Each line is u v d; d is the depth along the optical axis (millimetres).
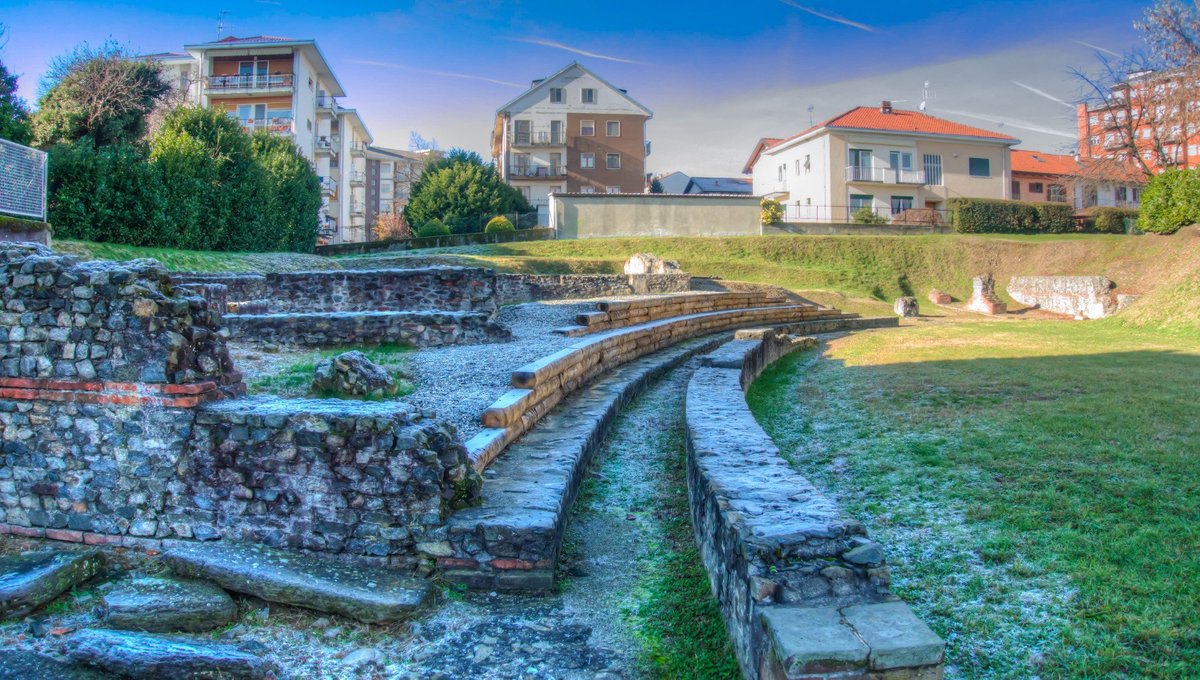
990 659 3225
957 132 51344
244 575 3992
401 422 4383
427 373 8258
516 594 4133
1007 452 5961
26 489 4750
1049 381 9078
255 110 45375
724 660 3312
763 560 3125
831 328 21359
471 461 4746
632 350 12078
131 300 4594
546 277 19812
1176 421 6617
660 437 7645
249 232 29203
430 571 4211
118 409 4625
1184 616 3377
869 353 13977
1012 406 7719
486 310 13812
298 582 3945
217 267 23234
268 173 31156
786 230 42219
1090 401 7672
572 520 5250
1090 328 17469
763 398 9805
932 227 44312
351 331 10281
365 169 66250
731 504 3752
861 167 49312
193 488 4516
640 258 24938
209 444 4488
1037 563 4004
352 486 4305
